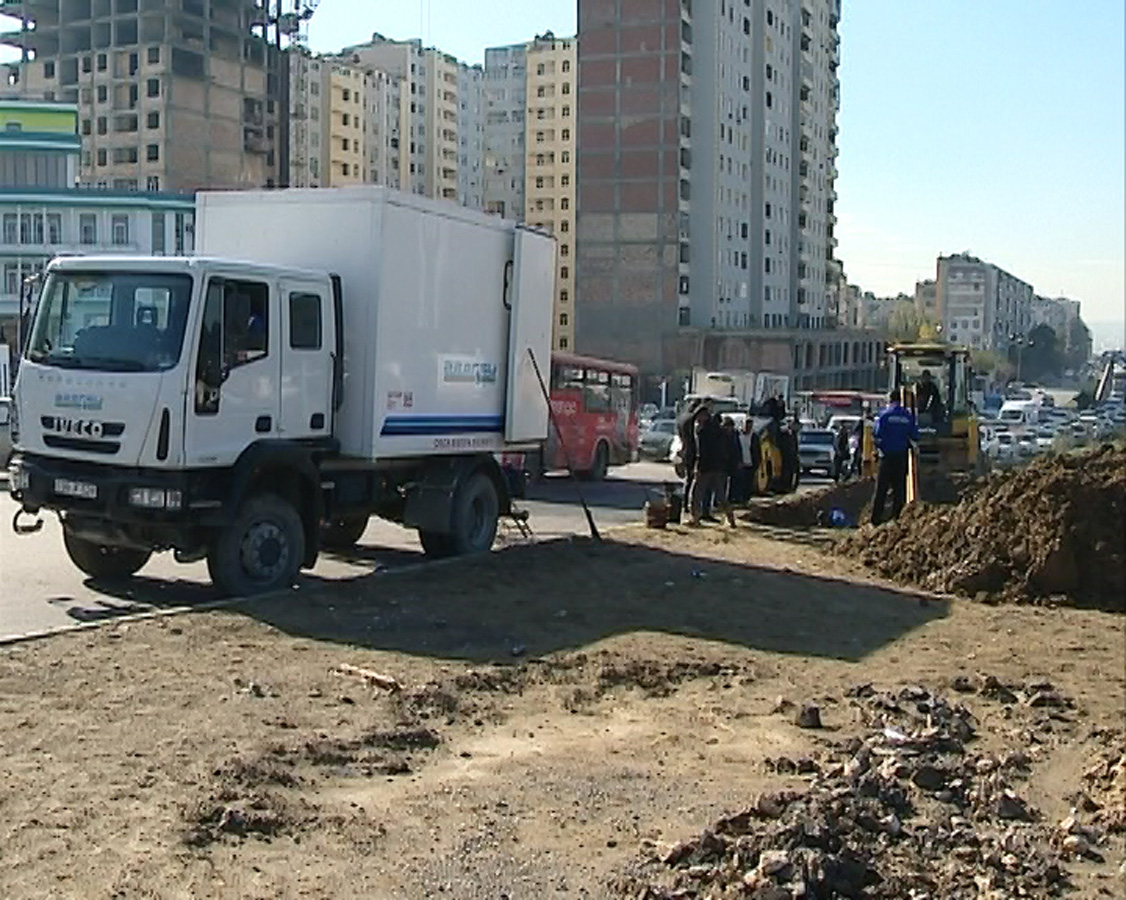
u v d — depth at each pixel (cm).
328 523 1445
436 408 1420
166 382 1118
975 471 2650
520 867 593
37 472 1170
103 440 1134
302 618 1106
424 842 619
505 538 1752
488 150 14088
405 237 1344
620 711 901
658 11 8475
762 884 552
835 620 1281
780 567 1608
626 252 8662
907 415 2025
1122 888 615
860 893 573
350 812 654
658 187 8562
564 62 12156
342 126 11844
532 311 1586
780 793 682
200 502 1146
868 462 2747
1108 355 12938
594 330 8769
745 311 9538
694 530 1942
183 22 9425
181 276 1141
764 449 2673
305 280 1255
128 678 878
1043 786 787
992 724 929
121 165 9462
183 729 767
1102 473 1628
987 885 599
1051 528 1532
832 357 10188
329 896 547
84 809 623
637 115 8575
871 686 995
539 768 753
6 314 6738
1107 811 722
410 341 1365
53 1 9844
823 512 2348
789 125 10419
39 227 6838
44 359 1184
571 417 2962
